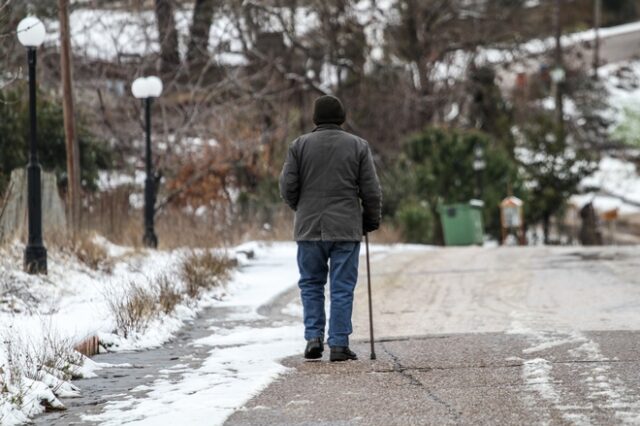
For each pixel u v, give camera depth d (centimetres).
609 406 1909
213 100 9000
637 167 17800
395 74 13788
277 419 1905
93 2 8262
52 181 5194
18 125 6631
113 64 8325
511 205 10688
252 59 10731
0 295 3647
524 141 12644
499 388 2117
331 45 12875
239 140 9025
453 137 11138
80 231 5156
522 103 16075
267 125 10869
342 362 2538
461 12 14588
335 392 2147
